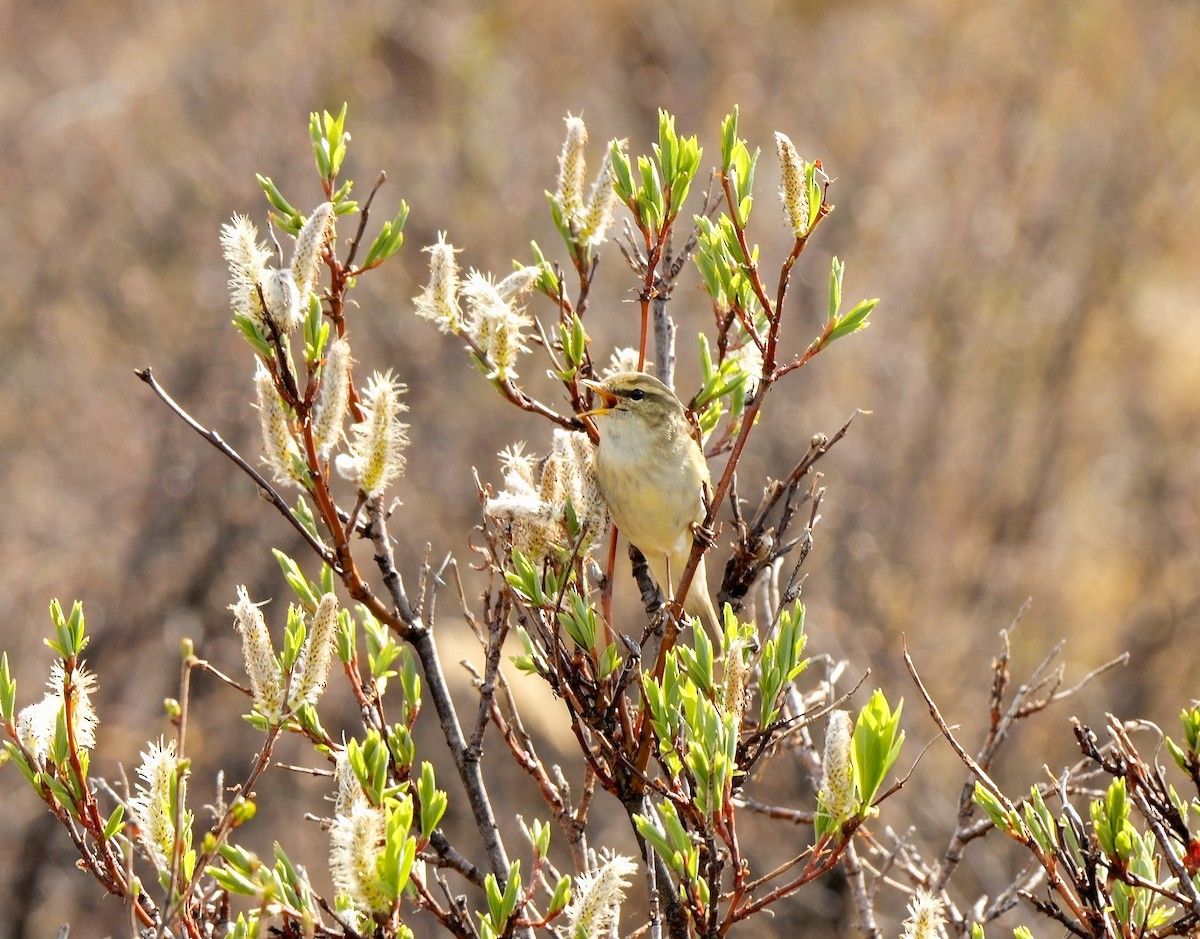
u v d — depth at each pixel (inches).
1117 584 550.0
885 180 643.5
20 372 549.0
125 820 173.2
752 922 377.4
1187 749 182.1
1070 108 690.2
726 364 204.5
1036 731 457.1
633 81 681.6
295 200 559.2
